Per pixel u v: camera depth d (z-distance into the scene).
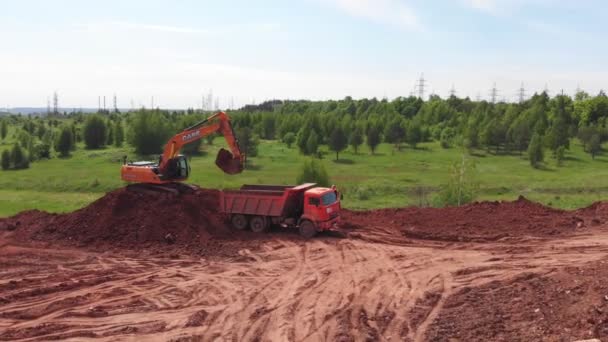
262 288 14.90
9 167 68.19
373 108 132.88
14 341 11.68
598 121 88.56
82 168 67.38
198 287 15.13
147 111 86.19
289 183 54.41
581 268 14.31
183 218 20.33
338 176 59.78
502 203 22.95
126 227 20.12
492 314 12.00
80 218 20.98
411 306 13.19
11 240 20.25
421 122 104.62
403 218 22.22
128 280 15.84
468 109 120.69
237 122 102.81
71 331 12.16
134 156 77.38
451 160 73.25
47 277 16.11
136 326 12.44
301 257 17.61
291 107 158.38
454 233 19.80
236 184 54.06
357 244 18.98
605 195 46.62
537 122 82.19
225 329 12.20
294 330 11.98
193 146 79.44
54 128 112.81
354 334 11.58
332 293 14.33
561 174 61.00
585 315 10.84
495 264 16.19
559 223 20.09
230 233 20.36
